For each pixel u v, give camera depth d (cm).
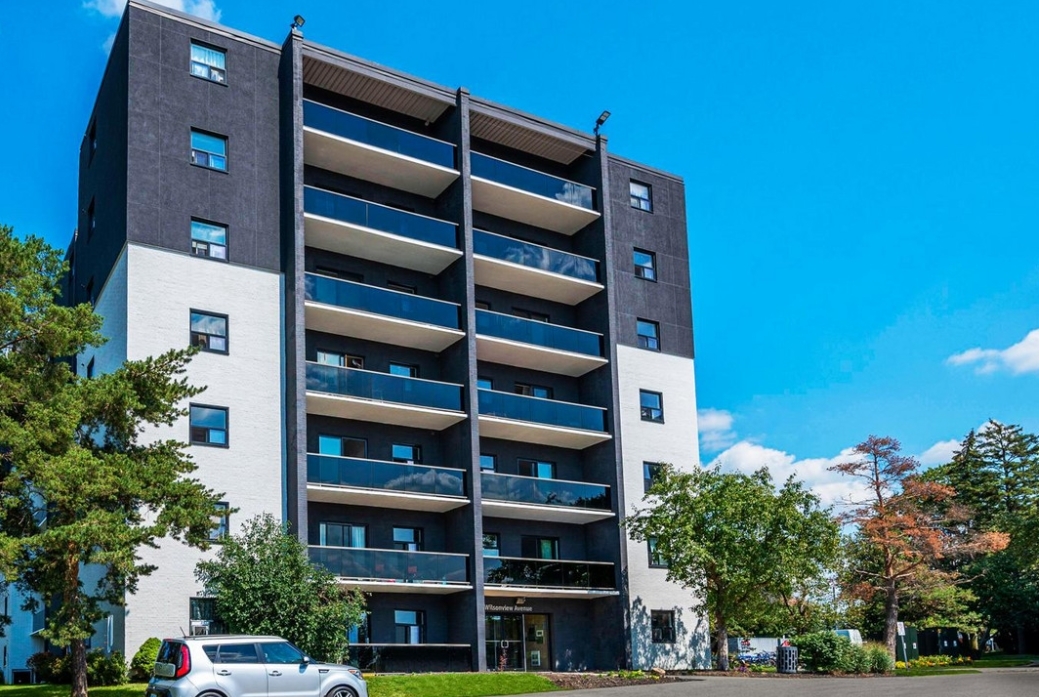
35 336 2545
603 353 4356
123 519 2419
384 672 3397
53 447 2427
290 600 2875
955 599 5925
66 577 2450
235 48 3672
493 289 4341
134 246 3281
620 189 4662
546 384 4378
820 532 3834
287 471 3403
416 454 3925
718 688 2983
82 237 4028
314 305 3534
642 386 4466
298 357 3450
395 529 3797
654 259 4703
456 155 4091
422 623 3731
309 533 3562
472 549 3709
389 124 4106
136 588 2642
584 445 4353
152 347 3244
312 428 3662
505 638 3959
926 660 5272
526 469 4231
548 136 4438
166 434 3198
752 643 6153
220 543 2973
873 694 2689
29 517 2522
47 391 2497
